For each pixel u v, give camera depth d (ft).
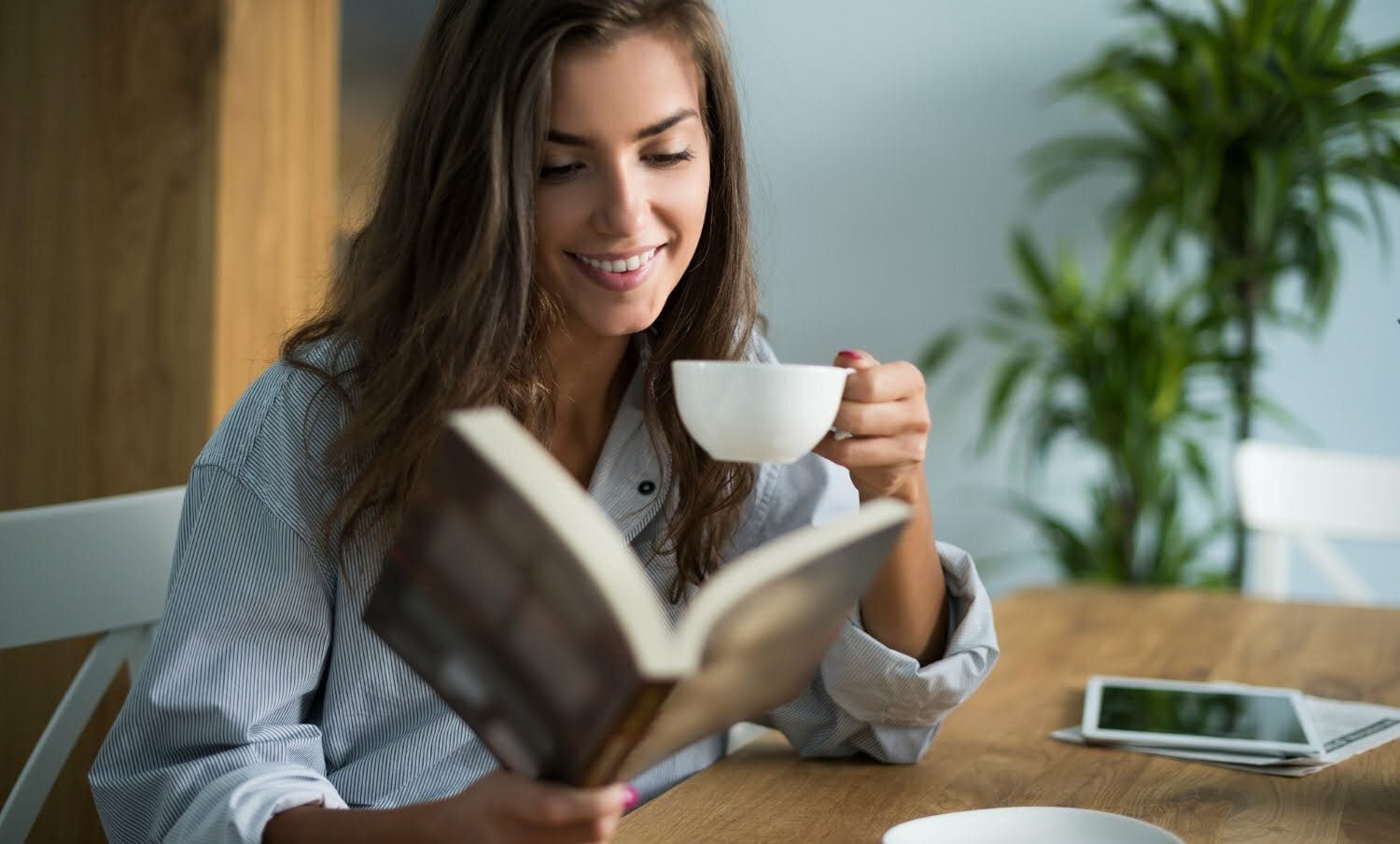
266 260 7.81
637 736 2.02
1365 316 12.15
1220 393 12.59
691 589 4.04
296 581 3.43
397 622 2.29
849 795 3.53
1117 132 12.88
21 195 7.80
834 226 13.67
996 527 13.39
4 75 7.79
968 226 13.34
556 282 3.53
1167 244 11.50
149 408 7.61
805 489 4.20
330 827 2.78
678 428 3.89
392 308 3.59
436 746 3.69
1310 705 4.54
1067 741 4.06
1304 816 3.34
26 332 7.80
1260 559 8.84
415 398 3.43
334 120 8.40
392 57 9.10
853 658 3.69
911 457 3.21
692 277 3.92
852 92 13.56
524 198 3.38
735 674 2.22
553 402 3.82
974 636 3.86
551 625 2.04
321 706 3.82
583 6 3.30
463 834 2.40
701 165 3.56
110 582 3.94
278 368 3.74
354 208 6.98
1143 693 4.54
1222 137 11.14
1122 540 11.69
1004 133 13.19
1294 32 11.16
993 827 2.94
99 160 7.63
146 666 3.34
